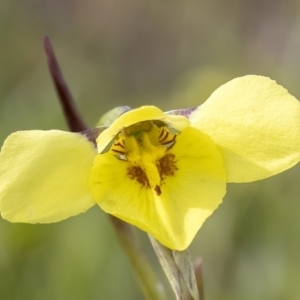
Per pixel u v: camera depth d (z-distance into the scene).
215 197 0.19
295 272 0.25
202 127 0.19
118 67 0.47
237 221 0.27
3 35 0.41
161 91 0.46
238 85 0.19
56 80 0.20
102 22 0.47
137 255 0.21
